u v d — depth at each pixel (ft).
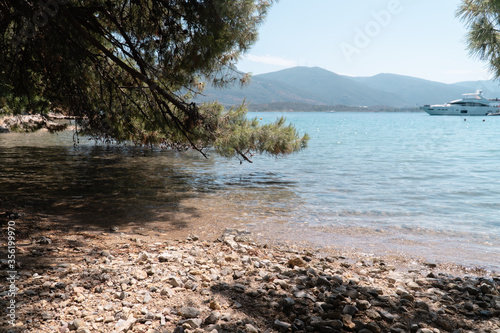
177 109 34.71
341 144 122.42
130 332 10.38
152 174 52.37
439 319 12.56
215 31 26.08
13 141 99.55
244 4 25.31
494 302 14.07
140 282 14.35
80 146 89.86
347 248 23.17
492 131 232.73
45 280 13.76
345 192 42.14
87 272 15.10
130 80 35.04
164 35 27.68
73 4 26.17
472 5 15.39
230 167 61.21
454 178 54.24
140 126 42.09
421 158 82.69
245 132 34.19
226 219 29.68
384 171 60.49
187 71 29.84
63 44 25.00
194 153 79.30
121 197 36.63
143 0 26.61
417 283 16.97
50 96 31.40
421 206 35.58
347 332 11.25
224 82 31.32
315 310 12.58
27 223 24.81
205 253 20.13
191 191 40.86
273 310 12.56
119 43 28.30
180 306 12.44
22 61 26.81
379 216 31.53
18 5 22.20
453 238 25.61
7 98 31.78
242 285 14.66
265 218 30.25
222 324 11.22
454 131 230.89
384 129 255.29
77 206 32.07
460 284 16.84
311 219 30.17
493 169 64.75
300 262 18.85
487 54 15.70
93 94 36.29
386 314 12.59
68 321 10.68
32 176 47.60
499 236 26.11
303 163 69.00
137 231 25.13
